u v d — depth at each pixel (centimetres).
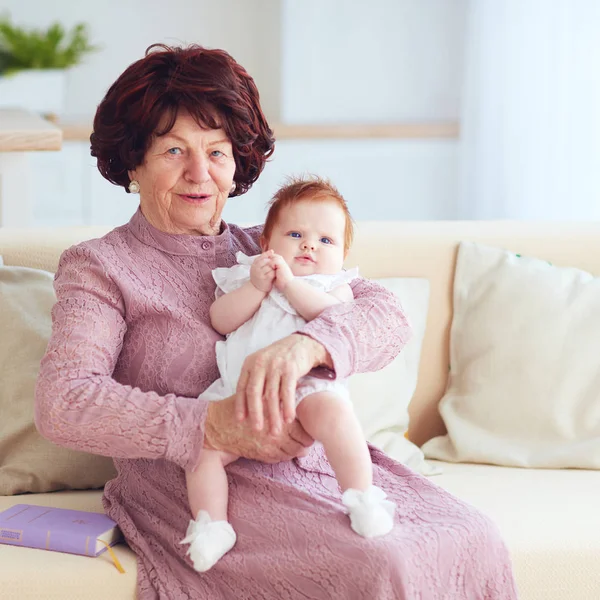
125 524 183
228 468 176
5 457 211
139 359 184
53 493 210
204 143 184
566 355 239
